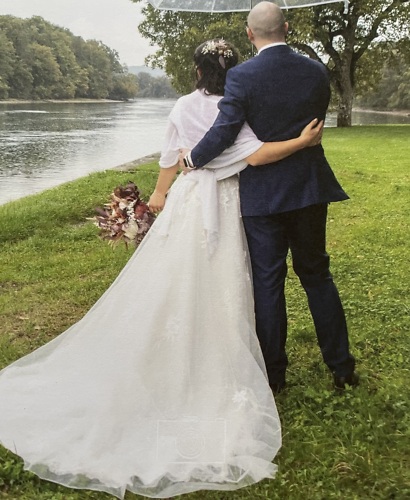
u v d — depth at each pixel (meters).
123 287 2.89
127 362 2.76
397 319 4.20
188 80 31.67
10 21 103.00
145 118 52.03
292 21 26.92
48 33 117.00
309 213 2.89
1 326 4.36
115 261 5.97
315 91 2.83
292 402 3.05
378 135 23.11
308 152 2.86
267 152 2.77
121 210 3.05
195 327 2.76
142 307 2.80
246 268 2.87
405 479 2.40
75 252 6.47
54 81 110.69
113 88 136.12
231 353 2.76
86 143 26.31
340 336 3.13
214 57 2.90
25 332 4.23
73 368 2.91
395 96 80.31
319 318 3.11
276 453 2.58
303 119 2.82
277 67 2.78
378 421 2.80
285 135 2.81
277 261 2.92
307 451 2.62
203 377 2.75
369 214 8.02
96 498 2.38
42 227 7.54
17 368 3.09
